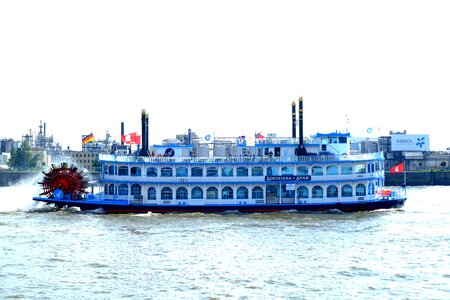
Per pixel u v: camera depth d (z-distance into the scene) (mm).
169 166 90875
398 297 43250
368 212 92312
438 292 44469
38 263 54000
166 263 54125
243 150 96500
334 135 96125
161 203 90812
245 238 67000
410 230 72938
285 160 91438
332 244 63156
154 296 43594
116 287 46000
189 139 126250
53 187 94250
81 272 50688
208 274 50000
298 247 61438
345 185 92500
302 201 91438
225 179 90750
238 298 43125
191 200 90875
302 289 45375
